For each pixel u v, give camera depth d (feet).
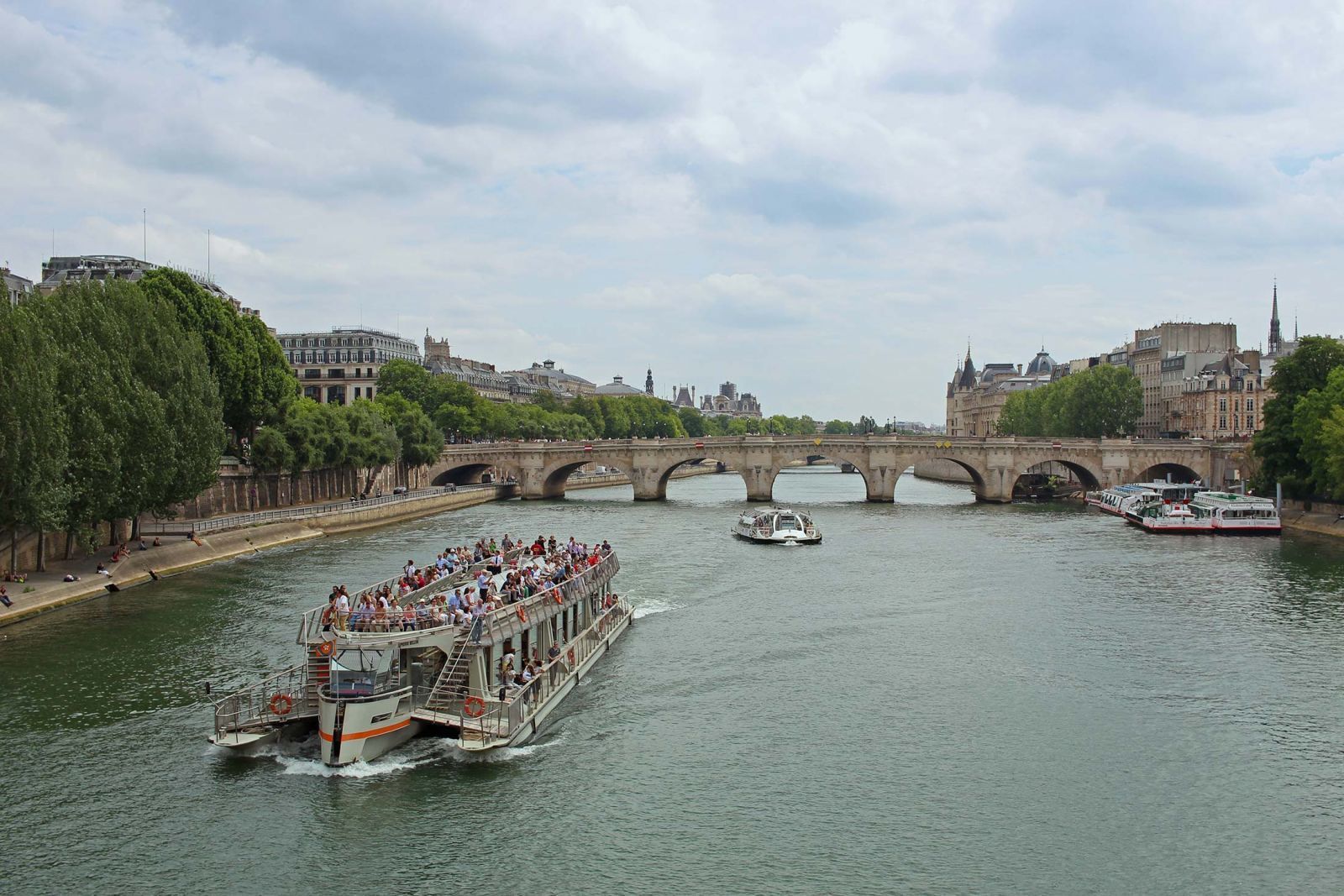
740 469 606.96
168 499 310.45
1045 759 165.68
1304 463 469.57
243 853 132.46
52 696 186.60
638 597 285.43
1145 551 379.35
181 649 217.15
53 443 254.06
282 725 162.71
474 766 157.69
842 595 288.10
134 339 306.96
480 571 205.57
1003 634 241.96
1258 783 157.58
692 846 136.46
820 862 132.77
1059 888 127.65
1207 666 215.72
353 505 467.52
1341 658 220.64
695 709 187.32
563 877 128.57
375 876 128.36
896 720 183.01
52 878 126.62
